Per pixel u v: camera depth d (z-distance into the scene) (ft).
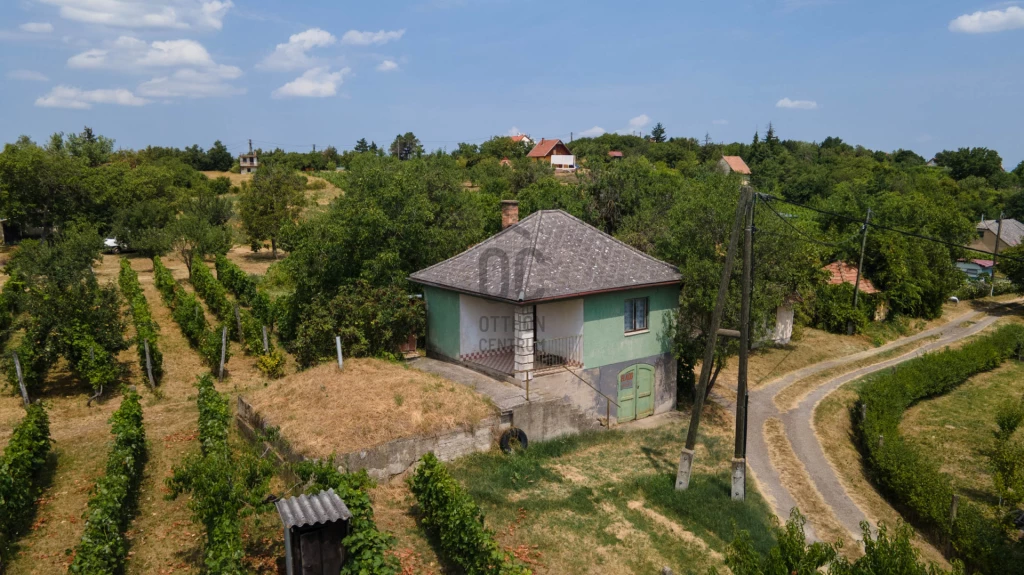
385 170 99.66
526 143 441.68
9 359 70.95
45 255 93.86
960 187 318.24
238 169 422.00
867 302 139.44
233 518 39.04
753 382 100.01
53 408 69.15
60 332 72.08
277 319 103.14
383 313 76.95
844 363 114.21
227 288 138.41
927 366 101.09
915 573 30.14
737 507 56.75
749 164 380.78
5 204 163.94
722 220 74.38
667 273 76.64
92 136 367.66
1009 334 126.72
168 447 59.88
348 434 53.88
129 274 130.00
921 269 148.25
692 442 58.90
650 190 146.61
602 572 43.86
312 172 368.07
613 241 78.89
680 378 86.38
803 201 261.44
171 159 361.10
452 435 57.57
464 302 73.82
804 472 68.90
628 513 52.95
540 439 64.75
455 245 95.40
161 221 181.98
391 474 53.57
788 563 32.68
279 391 63.77
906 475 63.16
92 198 183.32
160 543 44.16
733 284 73.77
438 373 71.51
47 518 46.78
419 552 44.04
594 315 71.41
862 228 148.56
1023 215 281.95
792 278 81.25
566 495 54.39
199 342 93.20
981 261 220.84
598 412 73.46
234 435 63.10
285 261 105.29
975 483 71.05
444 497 43.65
